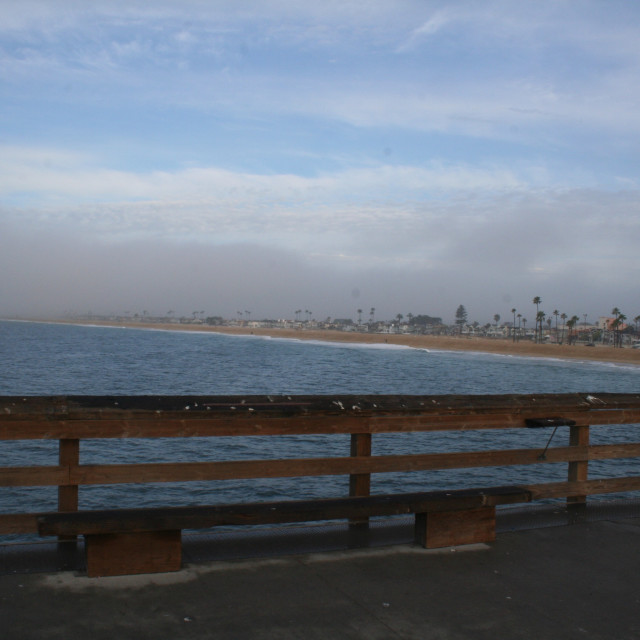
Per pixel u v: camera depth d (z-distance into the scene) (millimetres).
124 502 12672
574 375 74062
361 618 3629
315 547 4793
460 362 89312
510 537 5188
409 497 4789
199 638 3301
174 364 62812
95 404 4398
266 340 169625
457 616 3711
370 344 157375
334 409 4906
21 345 93250
